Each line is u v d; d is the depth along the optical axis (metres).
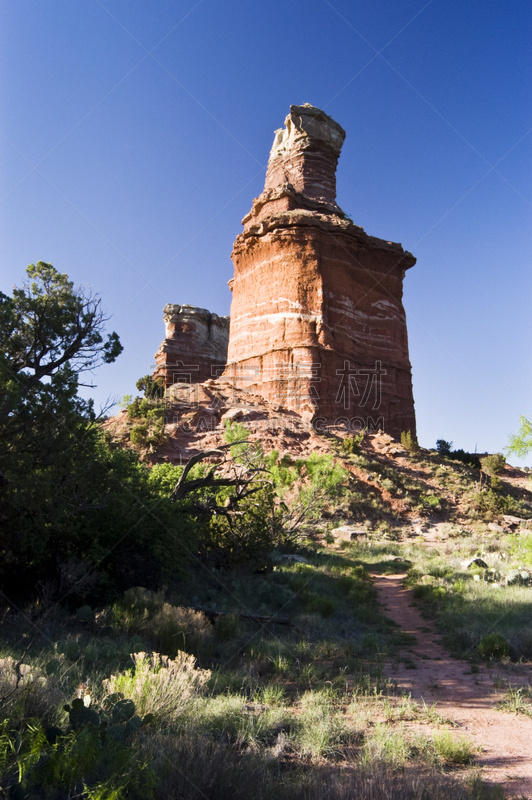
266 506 22.95
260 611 12.70
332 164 69.19
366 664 9.05
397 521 38.06
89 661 7.05
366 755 4.82
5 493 10.28
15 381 10.52
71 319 11.49
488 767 4.93
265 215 63.16
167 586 13.39
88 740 3.58
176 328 89.00
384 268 61.88
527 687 7.55
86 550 12.29
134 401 47.56
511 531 38.31
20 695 4.40
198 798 3.77
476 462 58.97
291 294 55.16
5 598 10.37
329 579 18.75
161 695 5.41
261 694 6.90
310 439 46.22
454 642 10.47
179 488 17.64
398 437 57.72
